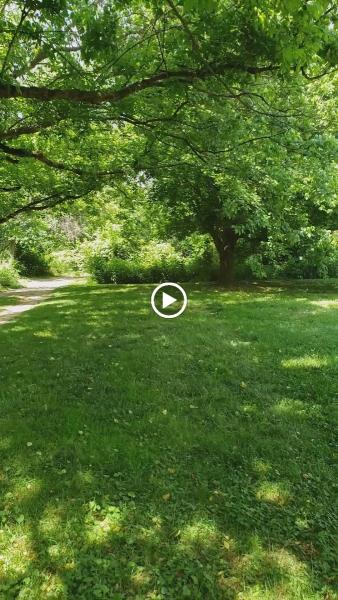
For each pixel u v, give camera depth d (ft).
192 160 29.76
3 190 32.12
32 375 19.62
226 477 12.01
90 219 48.62
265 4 11.29
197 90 16.48
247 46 13.67
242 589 8.45
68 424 14.66
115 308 38.70
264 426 14.89
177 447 13.41
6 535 9.64
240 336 26.84
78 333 28.17
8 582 8.43
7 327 30.78
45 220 63.57
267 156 22.98
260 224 41.78
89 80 17.25
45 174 32.78
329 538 9.85
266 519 10.42
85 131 22.25
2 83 13.56
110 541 9.54
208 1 11.14
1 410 15.87
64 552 9.20
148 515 10.37
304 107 20.63
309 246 50.93
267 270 55.57
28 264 98.27
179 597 8.22
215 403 16.66
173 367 20.63
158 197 49.14
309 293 48.34
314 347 24.02
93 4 15.62
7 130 20.33
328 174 28.30
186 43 14.52
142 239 58.80
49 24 14.79
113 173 29.76
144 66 16.75
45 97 15.67
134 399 16.85
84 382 18.74
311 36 11.43
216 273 66.44
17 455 12.78
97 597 8.16
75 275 103.19
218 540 9.67
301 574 8.83
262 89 18.62
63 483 11.44
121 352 23.09
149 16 17.90
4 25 15.34
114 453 12.92
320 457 13.10
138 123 20.51
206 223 53.47
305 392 17.80
